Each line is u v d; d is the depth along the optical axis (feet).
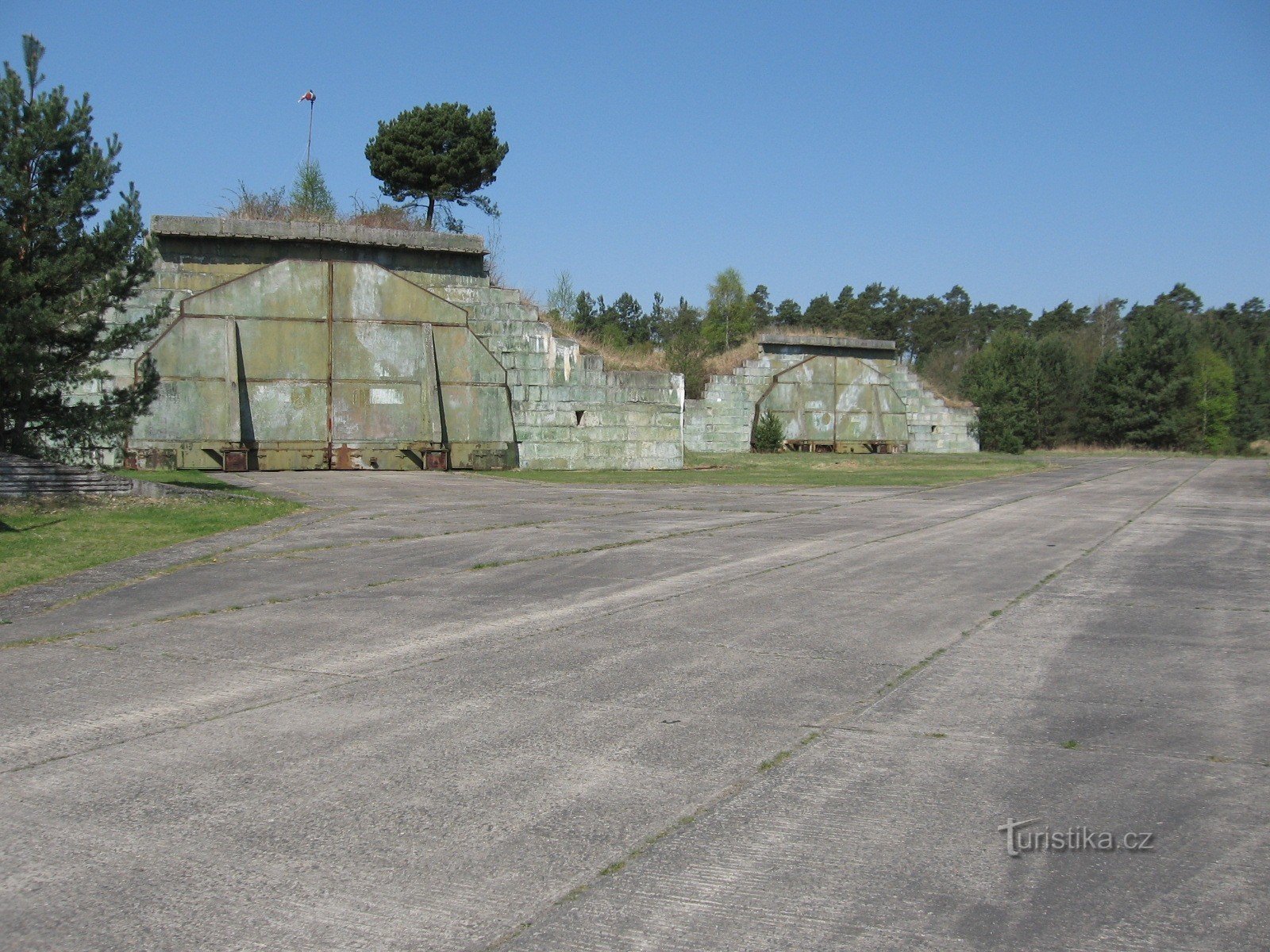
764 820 15.07
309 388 89.40
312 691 21.70
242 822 15.08
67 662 24.12
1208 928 12.10
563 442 96.58
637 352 144.46
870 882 13.21
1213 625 27.68
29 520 47.73
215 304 87.30
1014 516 55.01
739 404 138.92
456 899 12.83
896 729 19.11
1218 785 16.35
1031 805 15.60
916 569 36.78
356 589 32.99
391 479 80.23
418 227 110.73
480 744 18.35
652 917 12.37
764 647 25.29
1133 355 216.13
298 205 107.24
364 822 15.07
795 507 58.95
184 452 85.61
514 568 36.91
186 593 32.55
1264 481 88.48
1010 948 11.66
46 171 53.57
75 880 13.39
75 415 55.88
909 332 383.45
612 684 22.15
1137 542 44.39
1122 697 21.12
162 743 18.47
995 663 23.75
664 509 57.57
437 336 93.35
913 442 154.30
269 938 11.97
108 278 53.42
